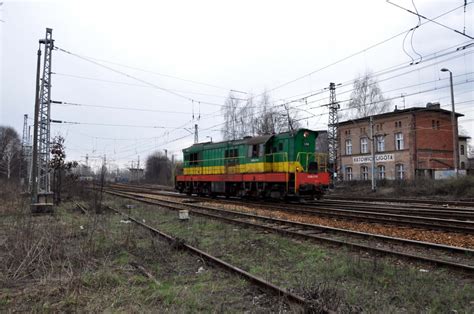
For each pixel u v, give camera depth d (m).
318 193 20.25
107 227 12.29
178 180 31.41
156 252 8.87
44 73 22.38
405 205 20.59
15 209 15.69
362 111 44.84
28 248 8.00
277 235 10.97
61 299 5.69
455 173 29.36
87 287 6.27
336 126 40.16
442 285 6.25
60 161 23.62
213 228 12.60
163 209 18.67
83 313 5.13
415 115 41.22
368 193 31.89
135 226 12.75
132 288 6.18
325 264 7.66
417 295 5.75
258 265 7.87
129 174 114.62
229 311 5.30
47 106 22.61
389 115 42.94
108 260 8.08
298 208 17.72
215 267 7.60
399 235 10.93
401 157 41.78
